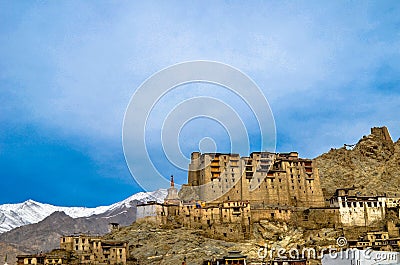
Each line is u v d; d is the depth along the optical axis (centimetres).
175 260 17788
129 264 18125
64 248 18462
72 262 17775
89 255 18100
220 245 19338
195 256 18038
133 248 19100
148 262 18112
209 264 17250
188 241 19162
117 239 19638
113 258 18200
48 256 17550
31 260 17262
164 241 19125
